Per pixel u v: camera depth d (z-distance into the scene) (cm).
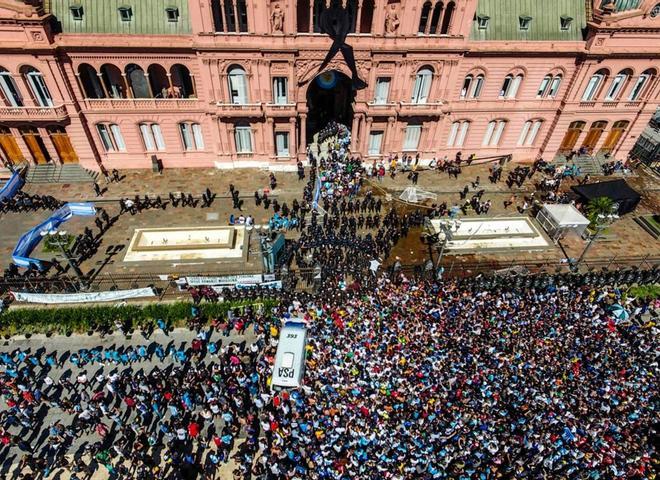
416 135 5216
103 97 4597
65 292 3625
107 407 2816
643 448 2614
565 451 2545
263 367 3059
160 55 4253
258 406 2848
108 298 3541
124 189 4788
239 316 3494
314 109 5938
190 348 3328
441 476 2442
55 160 4841
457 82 4806
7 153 4744
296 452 2556
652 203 5097
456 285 3703
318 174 4831
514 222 4541
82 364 3150
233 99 4684
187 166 5159
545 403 2777
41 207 4459
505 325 3275
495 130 5353
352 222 4291
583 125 5353
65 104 4375
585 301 3575
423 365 2931
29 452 2697
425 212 4678
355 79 4606
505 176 5353
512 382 2867
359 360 2973
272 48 4234
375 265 3756
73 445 2738
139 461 2662
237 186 4922
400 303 3431
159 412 2864
